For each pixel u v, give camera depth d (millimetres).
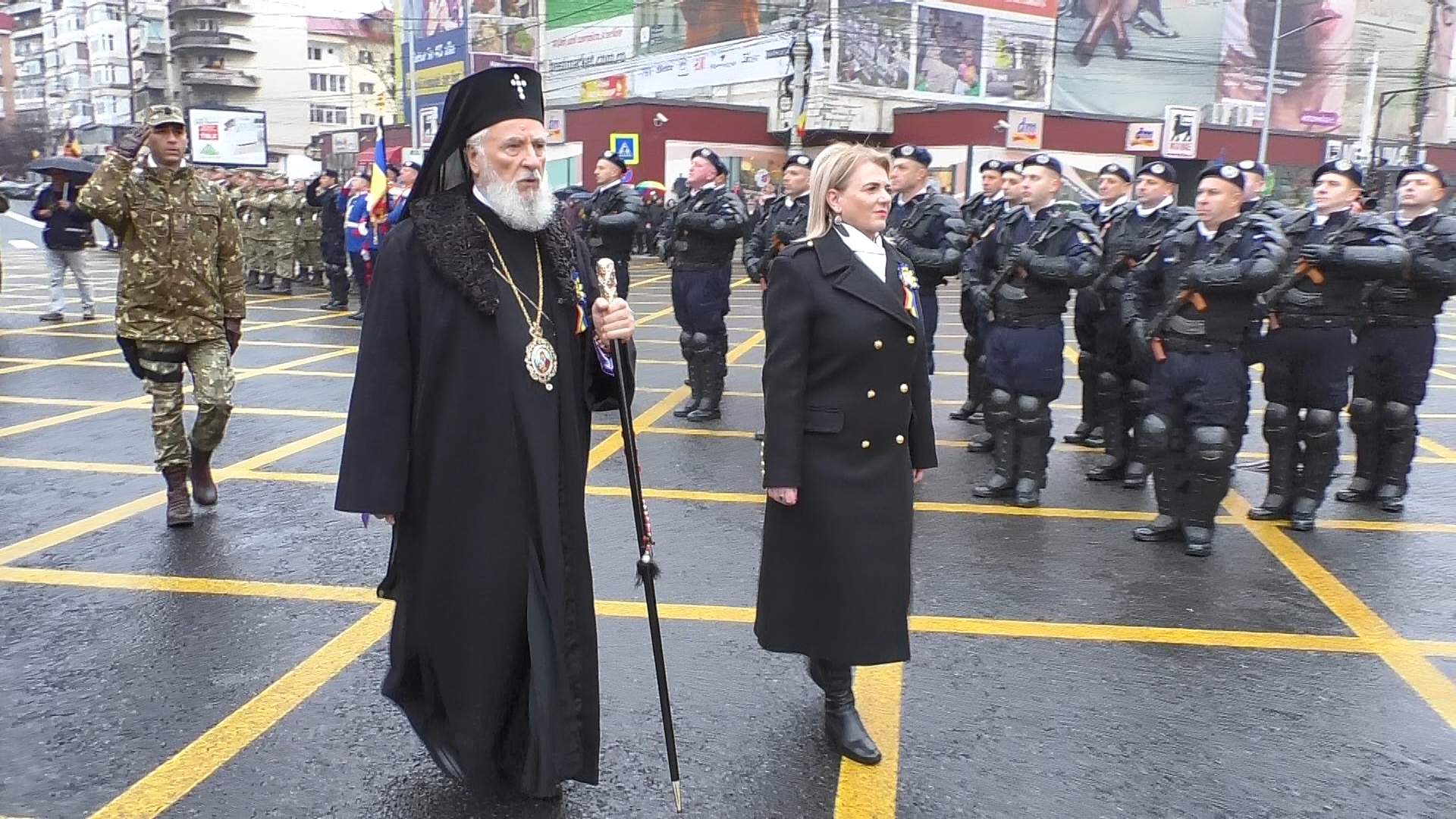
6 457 6492
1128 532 5434
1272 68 28234
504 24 44781
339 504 2645
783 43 31625
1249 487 6445
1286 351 5438
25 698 3439
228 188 17031
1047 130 29469
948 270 6738
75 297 15031
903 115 29641
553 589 2711
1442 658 3936
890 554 3080
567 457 2777
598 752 2840
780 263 3102
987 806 2914
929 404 3281
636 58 39469
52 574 4555
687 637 4012
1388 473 5910
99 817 2795
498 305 2686
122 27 83750
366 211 12984
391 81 66500
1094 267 5473
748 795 2963
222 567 4664
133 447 6754
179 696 3477
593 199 8430
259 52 77250
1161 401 5160
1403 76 42469
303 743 3191
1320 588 4664
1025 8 34031
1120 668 3818
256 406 8086
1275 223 4871
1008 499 6039
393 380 2674
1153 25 37750
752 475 6328
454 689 2727
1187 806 2922
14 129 82125
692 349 7738
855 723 3195
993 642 4039
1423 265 5547
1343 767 3148
